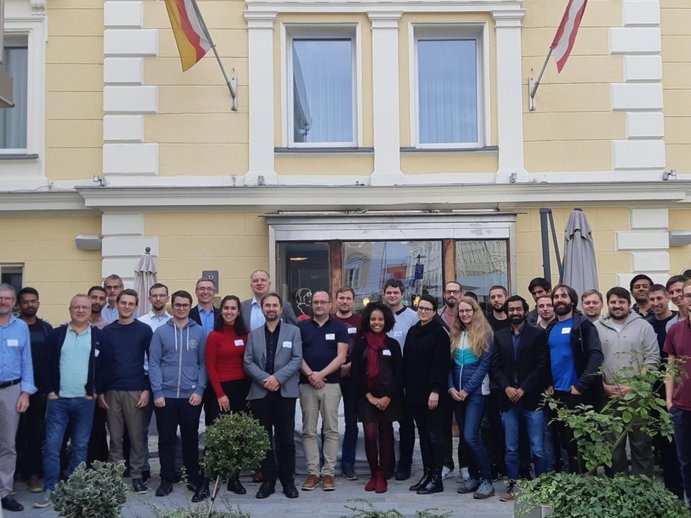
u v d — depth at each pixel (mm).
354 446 8453
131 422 7859
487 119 11875
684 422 6457
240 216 11680
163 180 11609
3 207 11766
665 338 7055
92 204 11516
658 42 11883
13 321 7488
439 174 11797
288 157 11781
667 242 11797
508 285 11391
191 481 7617
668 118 12008
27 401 7461
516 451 7496
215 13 11758
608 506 5070
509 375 7461
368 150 11805
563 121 11805
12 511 7332
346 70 12203
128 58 11680
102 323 8641
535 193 11672
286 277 11438
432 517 5223
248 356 7738
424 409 7809
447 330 7984
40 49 11875
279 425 7688
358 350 7980
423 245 11469
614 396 5977
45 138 11828
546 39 11867
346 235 11383
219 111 11703
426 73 12156
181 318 7836
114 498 5148
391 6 11812
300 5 11758
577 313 7422
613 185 11648
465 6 11828
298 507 7254
